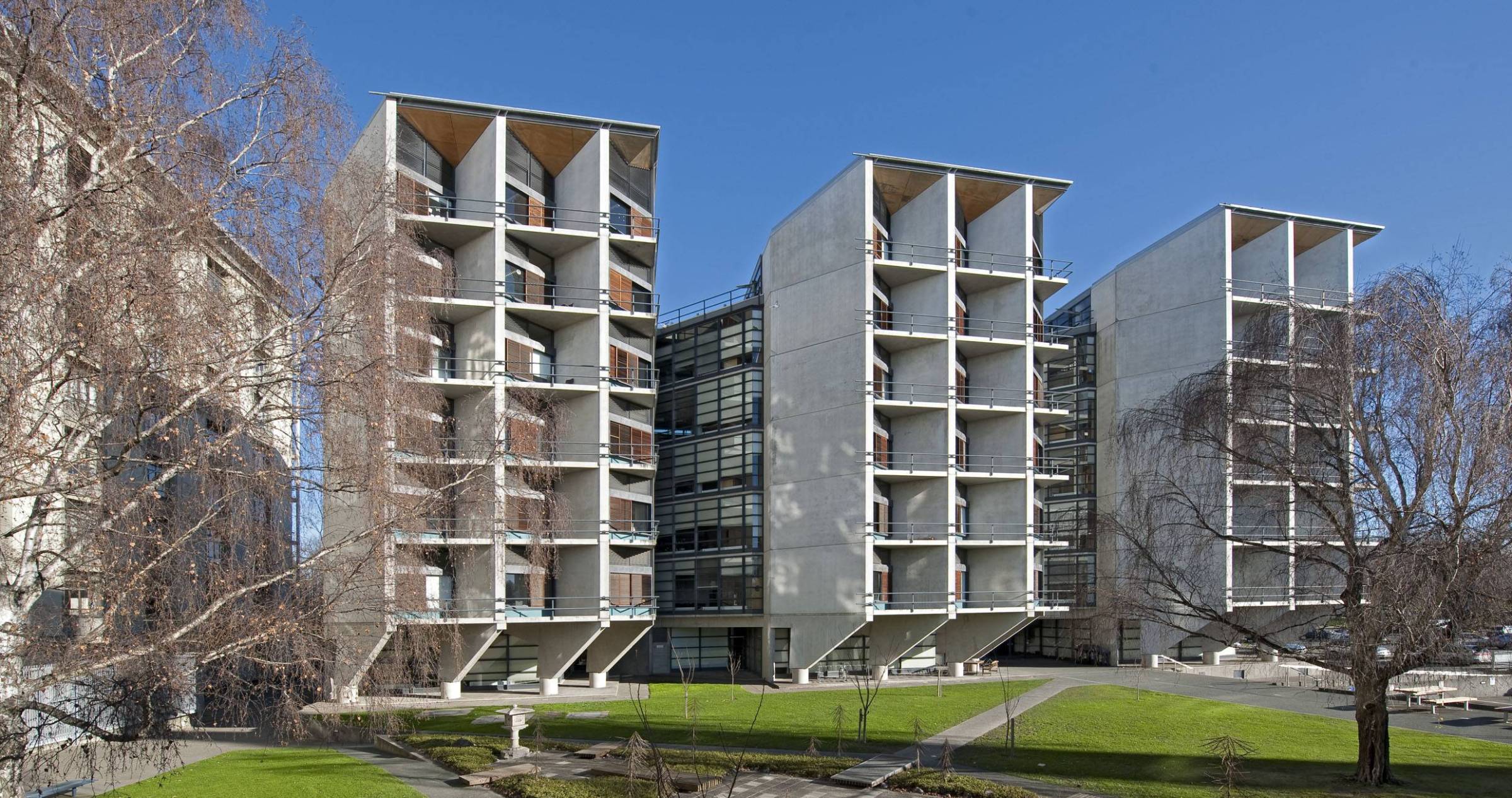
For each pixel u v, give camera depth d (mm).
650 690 40656
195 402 14859
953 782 20266
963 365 48500
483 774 21156
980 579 47562
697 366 50969
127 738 14039
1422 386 19234
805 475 44781
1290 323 21547
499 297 38875
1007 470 47438
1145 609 23000
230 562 15875
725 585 46938
